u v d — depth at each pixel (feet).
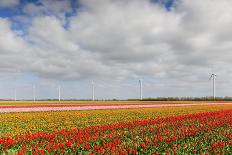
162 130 74.49
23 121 101.60
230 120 97.66
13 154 47.09
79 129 76.07
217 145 52.29
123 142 55.52
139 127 80.33
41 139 61.46
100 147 51.03
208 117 110.42
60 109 166.09
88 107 186.80
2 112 141.28
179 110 160.97
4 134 72.18
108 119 109.60
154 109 169.99
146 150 49.88
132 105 218.79
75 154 47.55
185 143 55.01
